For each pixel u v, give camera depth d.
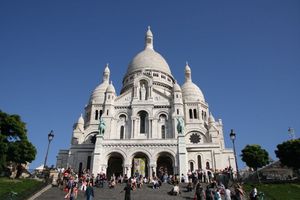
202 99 89.12
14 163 59.84
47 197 36.78
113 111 72.69
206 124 84.12
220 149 76.81
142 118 73.06
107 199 35.94
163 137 70.06
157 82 87.88
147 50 101.75
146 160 61.50
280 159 58.06
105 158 60.72
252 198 34.25
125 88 88.81
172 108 72.75
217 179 44.75
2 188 39.03
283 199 37.66
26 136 57.50
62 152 78.94
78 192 41.16
